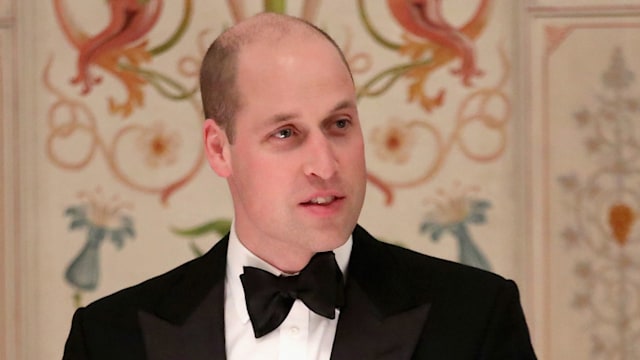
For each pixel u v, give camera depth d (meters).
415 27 7.99
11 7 8.09
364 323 4.97
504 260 7.93
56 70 8.13
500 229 7.93
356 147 4.74
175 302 5.30
